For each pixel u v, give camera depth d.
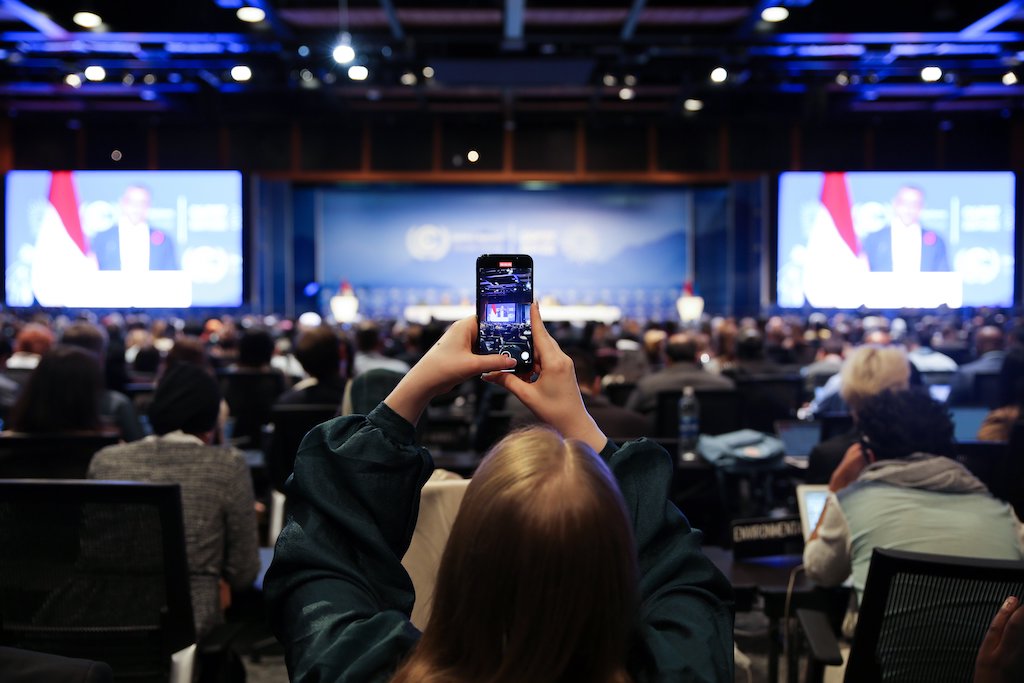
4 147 20.81
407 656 0.77
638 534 0.88
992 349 7.34
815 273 18.17
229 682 2.36
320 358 4.54
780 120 18.39
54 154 20.95
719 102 17.38
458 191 21.64
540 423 0.86
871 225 18.22
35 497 2.00
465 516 0.73
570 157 21.17
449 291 21.70
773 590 2.58
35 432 3.05
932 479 2.23
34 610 2.10
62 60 14.18
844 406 5.33
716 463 4.54
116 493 2.00
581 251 21.64
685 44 12.34
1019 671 1.09
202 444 2.65
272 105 17.73
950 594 1.71
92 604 2.10
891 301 18.33
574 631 0.69
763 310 19.83
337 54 11.21
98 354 4.79
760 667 3.55
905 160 21.00
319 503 0.89
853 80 15.62
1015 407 3.87
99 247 18.34
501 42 12.48
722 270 21.61
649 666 0.76
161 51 13.25
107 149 21.06
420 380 0.92
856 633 1.79
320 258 21.77
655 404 5.36
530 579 0.68
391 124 21.02
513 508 0.69
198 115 18.50
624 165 21.19
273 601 0.88
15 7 10.57
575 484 0.70
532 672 0.68
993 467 3.23
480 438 4.63
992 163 20.86
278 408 4.02
